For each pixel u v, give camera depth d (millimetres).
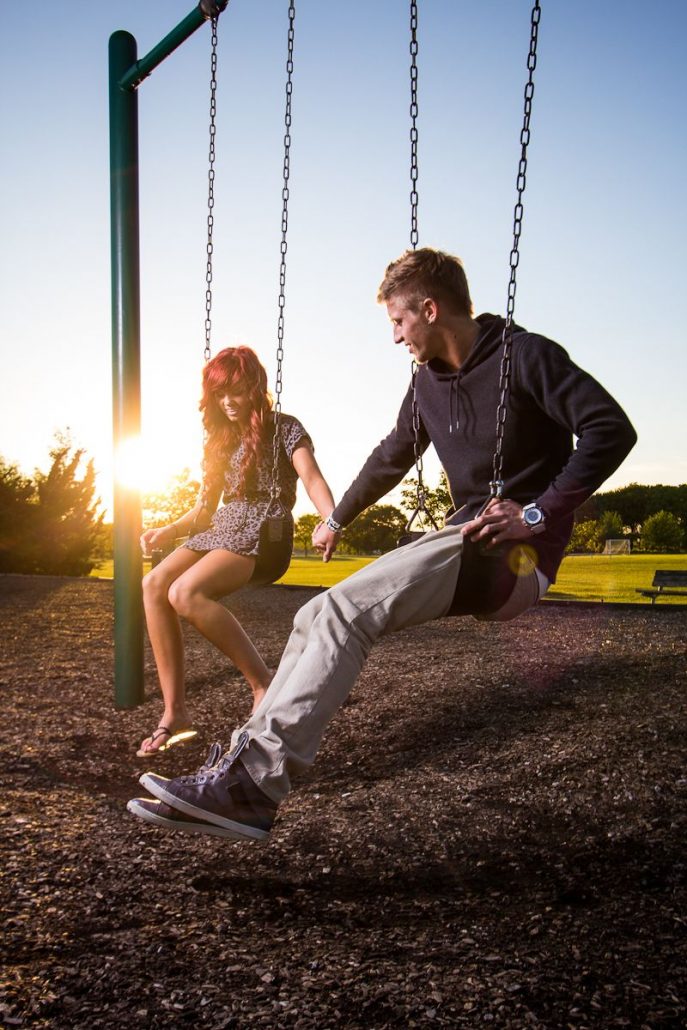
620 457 2096
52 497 20656
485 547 2119
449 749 3639
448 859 2637
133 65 4383
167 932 2168
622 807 2941
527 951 2035
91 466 21141
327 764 3584
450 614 2180
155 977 1951
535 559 2189
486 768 3383
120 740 4004
